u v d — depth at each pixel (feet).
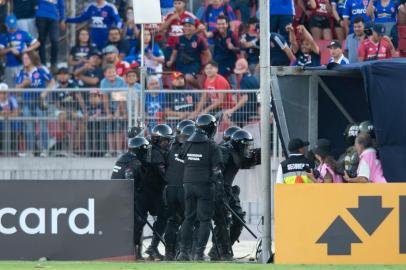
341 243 144.56
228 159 172.45
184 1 240.94
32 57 241.55
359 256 144.56
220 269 143.54
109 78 229.66
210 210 161.58
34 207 153.99
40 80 240.12
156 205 174.19
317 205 144.66
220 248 171.83
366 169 155.94
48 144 212.64
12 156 213.25
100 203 153.38
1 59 252.21
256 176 208.23
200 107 205.57
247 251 189.88
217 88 220.84
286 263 145.28
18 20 255.91
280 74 169.48
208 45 242.99
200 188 160.76
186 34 237.45
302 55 228.22
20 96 212.64
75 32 268.21
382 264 143.95
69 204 153.69
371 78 157.17
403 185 144.15
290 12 231.91
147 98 207.10
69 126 211.82
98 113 210.79
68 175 212.02
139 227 170.81
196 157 161.17
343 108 179.83
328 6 236.22
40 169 212.43
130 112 209.46
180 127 170.91
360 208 144.36
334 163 156.35
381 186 144.25
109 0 258.98
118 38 248.52
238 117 204.13
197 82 233.55
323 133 180.75
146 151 169.07
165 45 240.73
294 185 145.07
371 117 158.20
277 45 227.40
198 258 161.27
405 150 155.63
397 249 144.05
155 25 239.09
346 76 175.83
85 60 249.96
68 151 212.23
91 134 211.41
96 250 153.69
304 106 173.99
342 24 235.40
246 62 229.66
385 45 217.56
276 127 185.37
